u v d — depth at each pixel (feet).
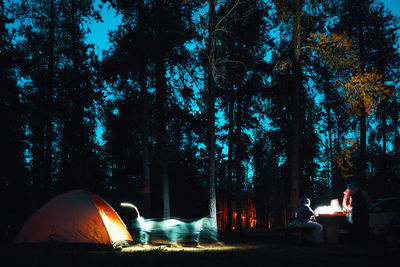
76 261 32.30
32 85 96.37
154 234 64.75
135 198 123.24
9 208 83.61
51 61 94.38
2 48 76.38
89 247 49.44
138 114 78.07
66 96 96.48
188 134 84.07
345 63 70.54
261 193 227.20
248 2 73.15
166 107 78.74
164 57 77.41
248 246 59.77
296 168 72.23
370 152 130.31
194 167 127.44
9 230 78.64
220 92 79.77
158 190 118.93
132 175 122.21
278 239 80.43
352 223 54.08
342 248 47.70
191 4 75.82
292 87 74.33
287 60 74.13
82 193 53.21
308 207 56.03
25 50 93.45
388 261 34.91
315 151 100.99
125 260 33.88
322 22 74.59
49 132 94.02
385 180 102.37
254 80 82.99
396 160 110.01
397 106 118.32
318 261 34.96
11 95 76.95
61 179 103.50
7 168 76.33
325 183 151.94
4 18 78.28
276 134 108.88
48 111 93.50
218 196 170.40
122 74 75.97
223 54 77.00
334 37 69.87
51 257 35.01
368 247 47.88
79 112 96.94
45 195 91.61
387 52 106.22
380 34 104.32
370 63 104.99
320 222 55.83
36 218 50.96
